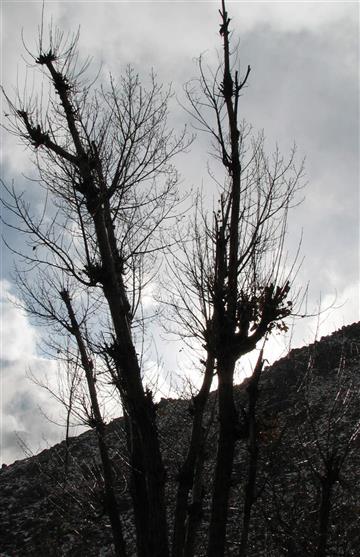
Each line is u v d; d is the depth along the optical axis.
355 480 14.99
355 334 41.38
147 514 10.84
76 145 11.62
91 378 13.65
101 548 27.34
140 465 11.09
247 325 9.80
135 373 10.63
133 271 12.60
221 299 9.84
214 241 10.51
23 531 33.47
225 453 9.59
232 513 19.56
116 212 12.02
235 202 10.44
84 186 11.27
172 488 22.97
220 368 9.73
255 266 10.31
